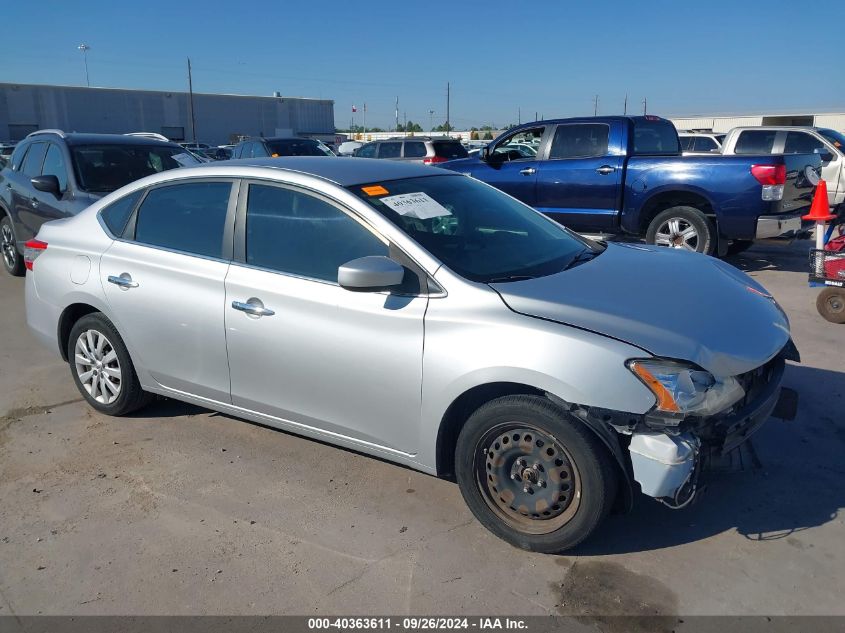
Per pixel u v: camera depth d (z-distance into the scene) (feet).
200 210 13.21
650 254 13.25
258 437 14.12
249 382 12.49
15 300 25.34
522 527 10.19
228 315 12.39
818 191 21.13
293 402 12.05
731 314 10.59
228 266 12.55
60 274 14.94
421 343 10.41
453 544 10.48
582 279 11.10
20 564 10.23
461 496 11.80
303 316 11.53
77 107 183.73
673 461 8.87
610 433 9.21
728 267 13.32
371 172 12.82
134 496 12.00
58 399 16.22
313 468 12.84
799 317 21.54
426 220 11.66
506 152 33.22
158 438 14.15
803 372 16.71
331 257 11.55
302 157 14.02
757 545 10.27
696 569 9.76
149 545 10.62
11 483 12.51
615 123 29.32
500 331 9.80
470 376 9.95
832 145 40.83
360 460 13.11
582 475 9.49
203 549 10.49
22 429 14.67
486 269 11.07
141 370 14.10
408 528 10.91
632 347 9.27
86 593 9.60
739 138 44.24
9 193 27.17
